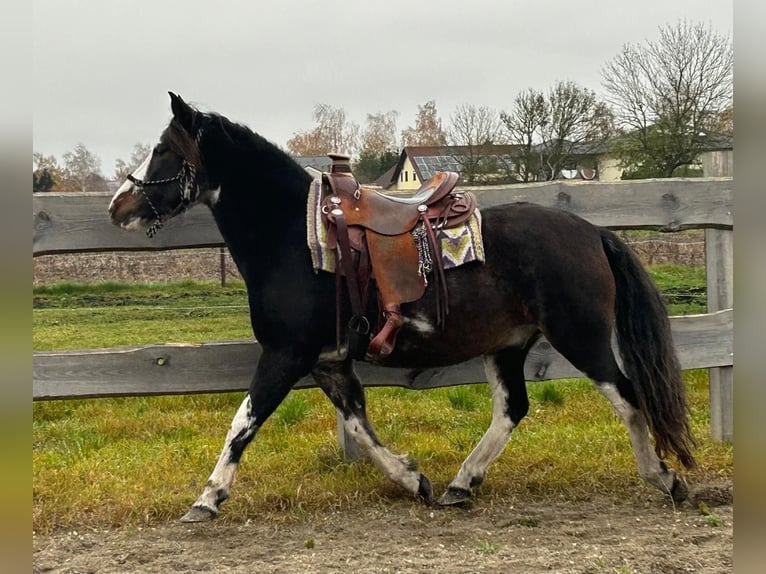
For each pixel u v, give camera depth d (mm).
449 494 3555
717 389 4520
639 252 14531
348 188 3322
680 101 19391
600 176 21250
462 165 21625
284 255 3295
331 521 3385
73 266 15391
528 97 21047
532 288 3307
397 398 5844
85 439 4758
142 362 3939
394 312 3164
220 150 3332
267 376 3238
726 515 3385
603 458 4020
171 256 15664
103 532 3287
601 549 3010
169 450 4363
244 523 3361
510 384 3613
